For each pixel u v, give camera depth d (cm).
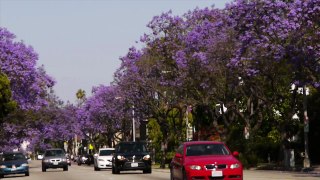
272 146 4928
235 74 3916
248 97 4456
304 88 3659
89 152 11488
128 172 4134
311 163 4381
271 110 4472
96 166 5056
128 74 5216
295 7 2998
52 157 5150
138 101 5525
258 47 3322
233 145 4584
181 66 4203
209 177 2045
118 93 6038
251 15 3219
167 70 4878
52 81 5744
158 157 6744
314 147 4481
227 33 3991
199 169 2053
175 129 5741
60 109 10238
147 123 7225
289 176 2966
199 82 4238
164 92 5091
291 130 4678
